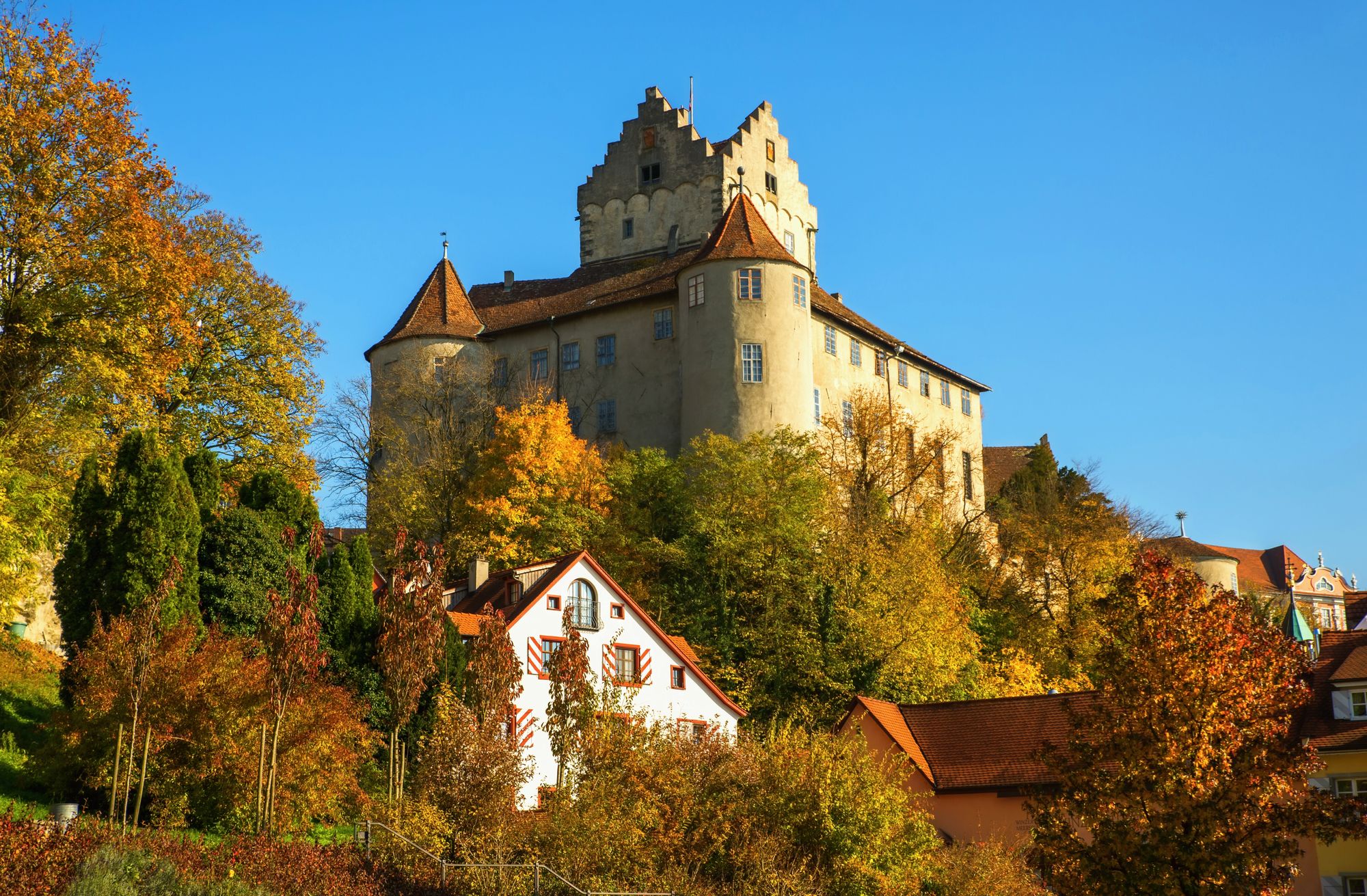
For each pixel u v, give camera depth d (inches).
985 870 1517.0
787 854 1440.7
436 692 1599.4
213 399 2102.6
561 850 1238.9
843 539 2401.6
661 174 3339.1
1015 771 1831.9
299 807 1261.1
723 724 1943.9
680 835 1358.3
